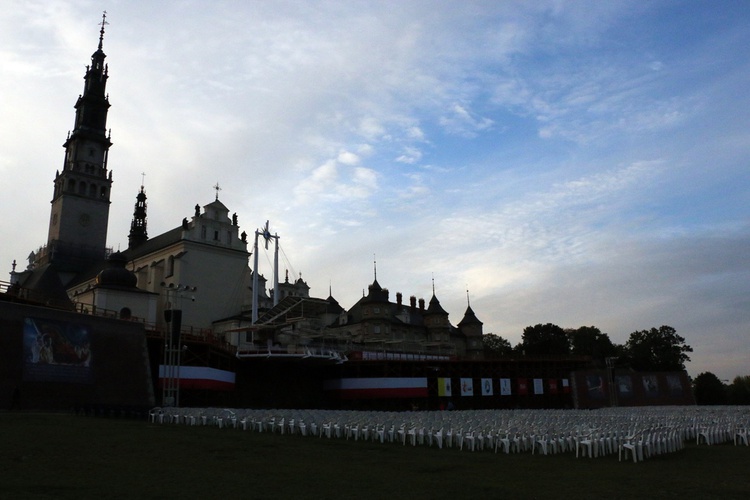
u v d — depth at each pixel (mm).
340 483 20969
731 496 20234
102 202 127750
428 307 145625
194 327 96438
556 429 32812
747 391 165500
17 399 49750
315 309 90688
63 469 21438
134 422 41781
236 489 19203
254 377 87875
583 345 157750
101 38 136875
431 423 35781
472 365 106188
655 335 153250
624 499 19391
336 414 43219
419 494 19328
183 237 99562
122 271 85250
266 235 102000
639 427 33875
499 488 20844
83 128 129375
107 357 60312
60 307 67312
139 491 18234
